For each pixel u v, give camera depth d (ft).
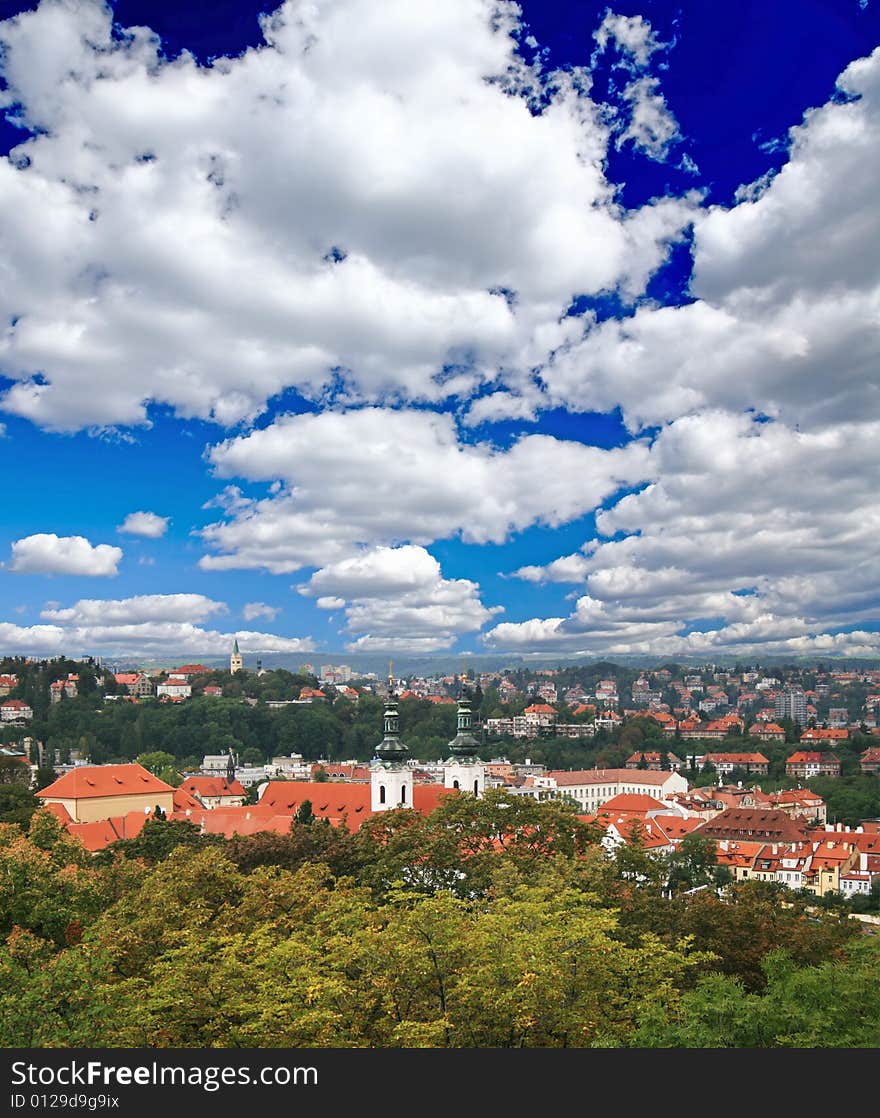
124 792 615.57
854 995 175.11
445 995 168.66
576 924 176.35
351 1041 158.61
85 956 182.09
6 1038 157.89
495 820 338.13
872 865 602.44
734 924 253.85
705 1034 161.07
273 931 213.25
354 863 342.85
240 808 596.70
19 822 501.15
